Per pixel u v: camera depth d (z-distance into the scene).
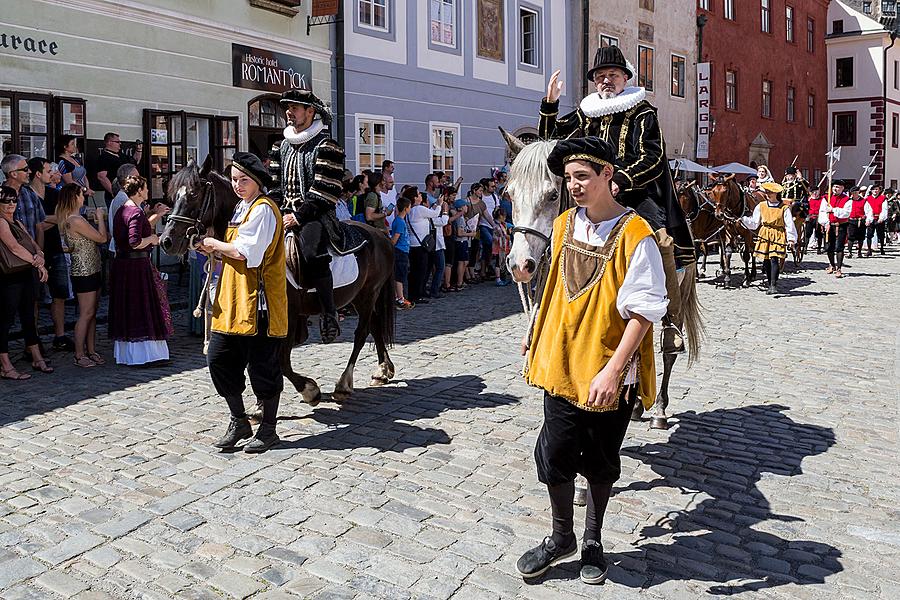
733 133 34.25
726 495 4.98
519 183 4.55
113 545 4.27
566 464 3.76
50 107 11.73
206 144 14.49
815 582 3.90
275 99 15.95
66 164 11.19
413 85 19.28
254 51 15.27
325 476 5.24
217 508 4.72
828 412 6.81
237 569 4.00
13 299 7.81
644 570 4.01
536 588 3.83
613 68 5.00
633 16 27.31
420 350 9.35
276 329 5.57
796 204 19.89
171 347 9.44
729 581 3.91
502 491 5.00
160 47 13.43
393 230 12.58
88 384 7.67
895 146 46.53
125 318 8.32
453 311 12.44
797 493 5.02
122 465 5.47
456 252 14.90
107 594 3.79
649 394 3.81
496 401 7.07
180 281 13.58
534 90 23.55
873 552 4.23
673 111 29.88
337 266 6.56
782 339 10.02
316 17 16.30
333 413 6.68
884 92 44.28
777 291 14.38
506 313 12.21
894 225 28.48
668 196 5.46
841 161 45.56
